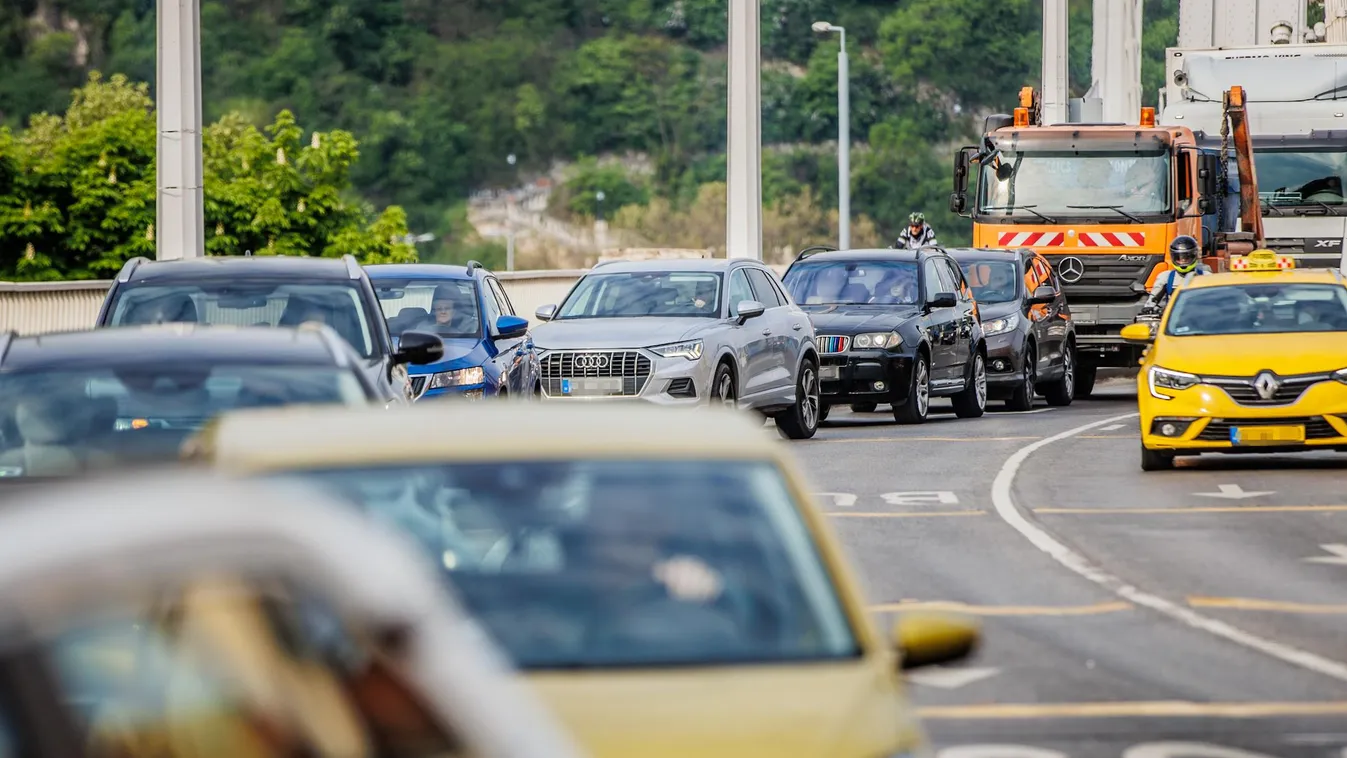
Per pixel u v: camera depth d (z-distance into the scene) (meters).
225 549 4.16
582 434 14.09
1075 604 31.97
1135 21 130.12
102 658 4.80
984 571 35.97
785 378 66.38
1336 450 54.97
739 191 95.88
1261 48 98.00
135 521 4.12
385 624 4.22
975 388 80.06
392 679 4.19
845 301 76.50
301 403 23.11
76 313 84.12
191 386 23.33
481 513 13.09
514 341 58.38
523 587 12.71
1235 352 53.94
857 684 11.74
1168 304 57.88
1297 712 23.39
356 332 35.50
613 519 13.20
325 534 4.28
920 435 69.25
